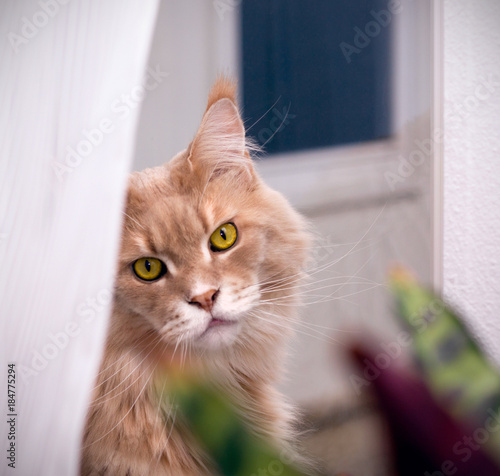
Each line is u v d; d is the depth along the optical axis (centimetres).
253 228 140
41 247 89
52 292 88
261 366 155
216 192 138
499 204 184
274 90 202
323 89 205
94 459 129
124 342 134
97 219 87
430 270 195
